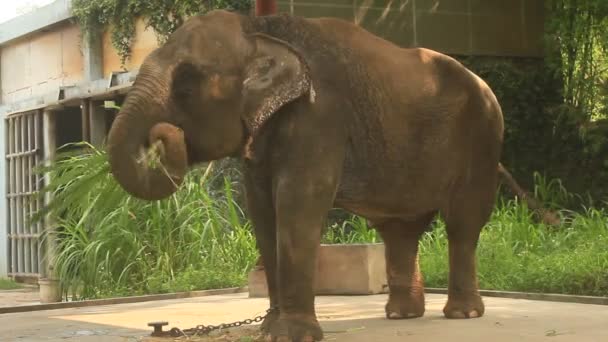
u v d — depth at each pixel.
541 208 17.69
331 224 19.22
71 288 16.00
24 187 22.02
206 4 19.14
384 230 10.03
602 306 11.27
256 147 8.23
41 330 9.99
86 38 20.95
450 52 21.56
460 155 9.59
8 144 22.88
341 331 8.98
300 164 8.07
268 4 12.70
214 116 7.89
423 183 9.25
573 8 21.78
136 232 16.17
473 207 9.84
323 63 8.37
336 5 20.27
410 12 21.12
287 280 8.06
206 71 7.84
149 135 7.59
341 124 8.35
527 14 22.34
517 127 21.84
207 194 17.34
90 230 16.45
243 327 9.43
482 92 9.67
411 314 10.01
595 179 21.56
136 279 15.84
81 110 21.67
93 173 15.41
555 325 9.22
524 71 22.12
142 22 20.06
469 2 21.77
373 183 8.82
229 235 16.66
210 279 15.27
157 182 7.58
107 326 10.20
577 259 14.12
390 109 8.78
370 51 8.83
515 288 13.88
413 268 10.09
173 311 11.70
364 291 13.35
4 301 17.78
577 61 21.98
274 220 8.72
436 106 9.20
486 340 8.16
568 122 21.64
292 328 7.98
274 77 7.93
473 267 10.03
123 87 19.17
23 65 23.72
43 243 20.19
